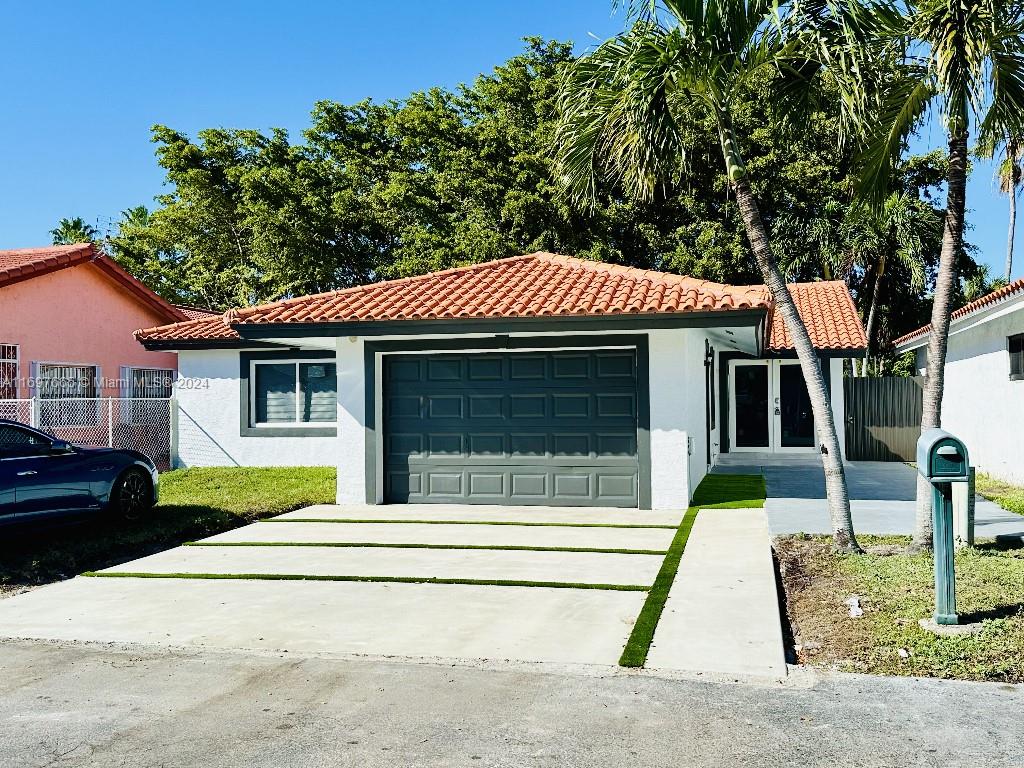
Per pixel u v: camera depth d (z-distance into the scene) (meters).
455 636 6.12
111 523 11.25
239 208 31.70
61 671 5.55
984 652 5.48
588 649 5.77
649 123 8.20
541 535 10.07
